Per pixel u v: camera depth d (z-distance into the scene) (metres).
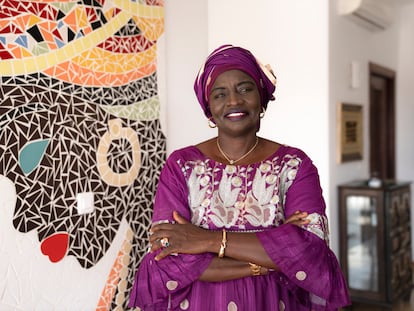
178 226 1.33
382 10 3.88
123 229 2.40
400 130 4.89
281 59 3.42
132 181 2.45
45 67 2.02
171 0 2.80
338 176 3.50
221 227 1.33
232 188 1.36
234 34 3.46
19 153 1.93
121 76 2.38
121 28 2.37
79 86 2.17
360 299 3.51
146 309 1.39
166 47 2.75
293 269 1.25
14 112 1.91
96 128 2.24
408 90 4.82
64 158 2.10
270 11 3.42
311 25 3.31
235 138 1.40
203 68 1.43
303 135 3.39
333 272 1.30
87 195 2.20
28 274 1.98
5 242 1.89
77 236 2.17
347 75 3.60
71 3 2.12
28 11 1.95
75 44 2.14
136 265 2.48
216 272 1.29
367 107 4.01
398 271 3.59
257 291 1.30
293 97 3.40
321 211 1.33
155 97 2.59
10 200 1.90
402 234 3.67
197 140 3.00
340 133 3.44
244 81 1.36
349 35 3.61
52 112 2.05
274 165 1.38
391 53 4.62
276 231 1.27
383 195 3.34
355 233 3.48
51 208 2.05
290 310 1.33
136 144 2.47
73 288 2.16
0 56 1.86
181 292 1.34
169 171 1.44
